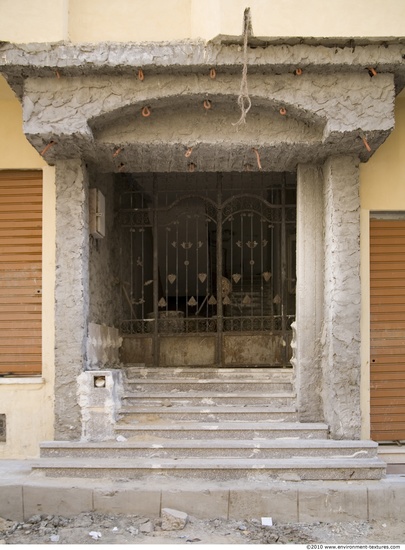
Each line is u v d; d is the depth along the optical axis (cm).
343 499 530
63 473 559
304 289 654
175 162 656
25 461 623
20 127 670
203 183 830
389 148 669
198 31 572
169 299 872
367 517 530
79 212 625
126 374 711
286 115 595
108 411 610
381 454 647
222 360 779
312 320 651
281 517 527
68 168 629
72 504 529
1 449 636
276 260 801
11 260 669
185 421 636
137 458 580
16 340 663
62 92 568
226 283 812
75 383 612
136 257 848
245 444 585
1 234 672
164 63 548
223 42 543
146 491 526
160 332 802
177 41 551
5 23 549
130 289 816
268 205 767
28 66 548
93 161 646
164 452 584
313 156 636
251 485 536
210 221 830
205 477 556
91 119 569
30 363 661
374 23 539
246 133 602
